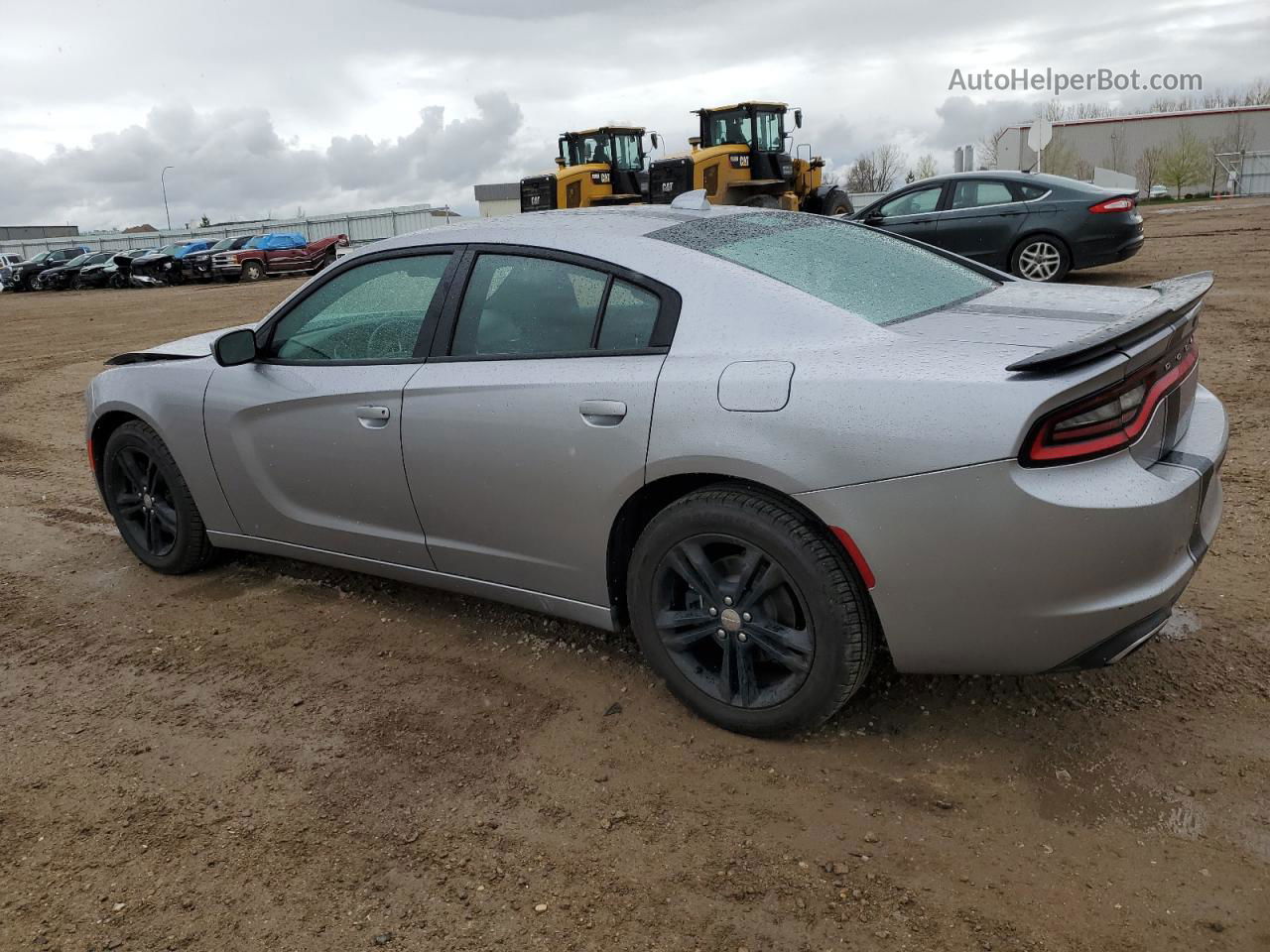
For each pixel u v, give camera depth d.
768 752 2.76
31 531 5.18
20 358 13.45
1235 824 2.34
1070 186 10.65
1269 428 5.46
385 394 3.31
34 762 2.93
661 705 3.04
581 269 3.01
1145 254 14.44
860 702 2.98
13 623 3.98
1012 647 2.40
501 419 3.02
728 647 2.79
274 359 3.76
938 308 2.90
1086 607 2.31
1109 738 2.72
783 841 2.38
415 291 3.38
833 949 2.04
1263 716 2.77
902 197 11.62
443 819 2.55
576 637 3.54
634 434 2.74
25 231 89.50
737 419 2.56
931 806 2.48
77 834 2.56
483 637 3.61
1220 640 3.20
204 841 2.51
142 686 3.38
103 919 2.24
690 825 2.46
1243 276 11.30
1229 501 4.44
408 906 2.23
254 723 3.09
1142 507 2.27
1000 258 10.96
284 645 3.65
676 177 20.17
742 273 2.80
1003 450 2.24
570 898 2.23
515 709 3.08
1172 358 2.58
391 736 2.97
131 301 24.11
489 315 3.18
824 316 2.65
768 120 20.98
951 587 2.38
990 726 2.81
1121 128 55.50
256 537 3.98
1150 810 2.41
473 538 3.26
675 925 2.13
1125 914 2.08
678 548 2.79
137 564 4.59
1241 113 53.66
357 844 2.46
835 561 2.53
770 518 2.58
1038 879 2.20
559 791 2.64
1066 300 2.95
